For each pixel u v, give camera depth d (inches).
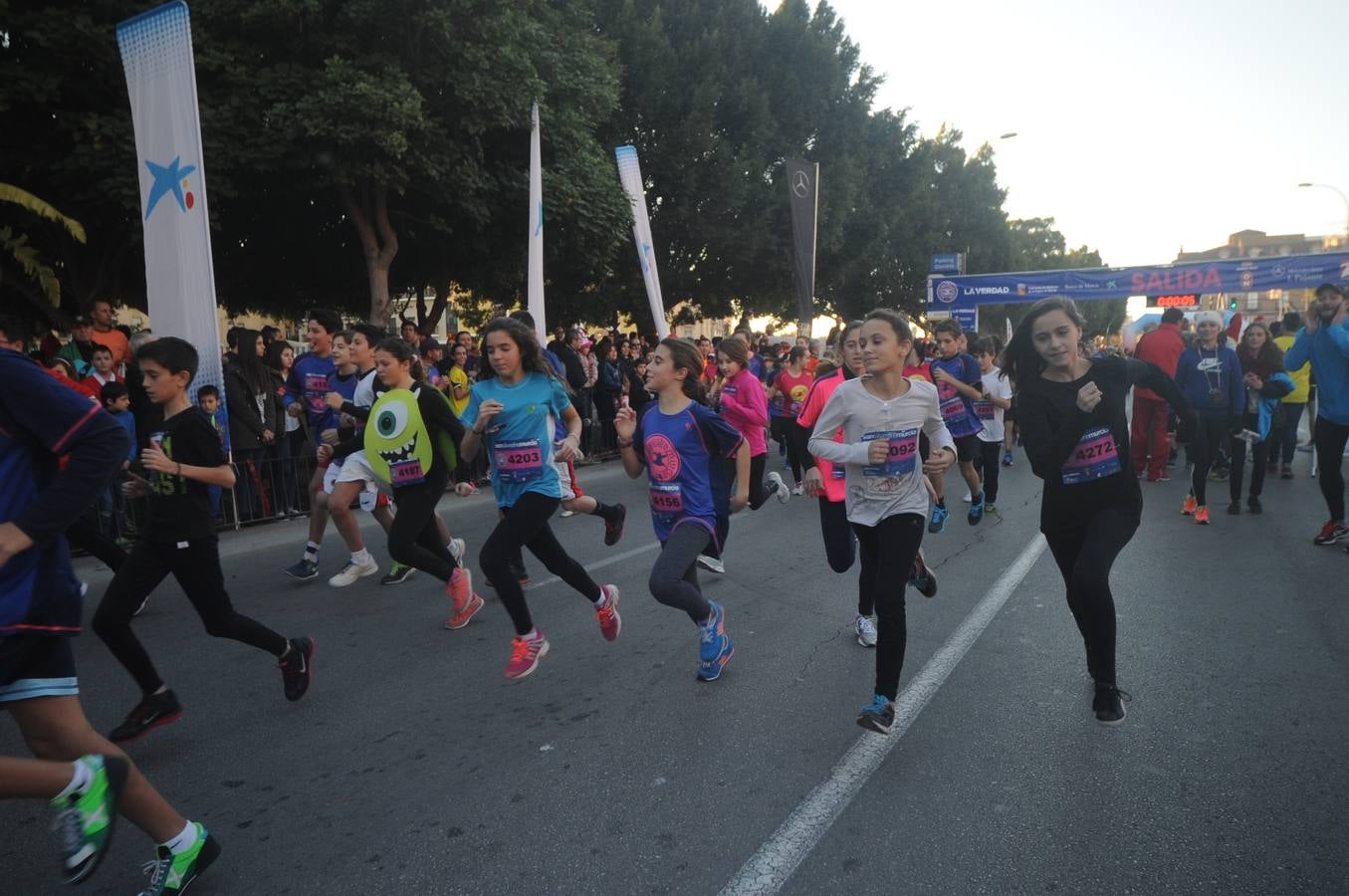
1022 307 1984.5
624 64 825.5
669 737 139.8
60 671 89.2
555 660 179.3
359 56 488.4
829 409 151.7
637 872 102.4
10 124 456.8
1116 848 104.6
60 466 89.4
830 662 172.7
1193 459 306.2
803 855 104.7
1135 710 145.5
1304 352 263.1
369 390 241.4
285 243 679.1
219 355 280.8
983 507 336.2
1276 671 162.2
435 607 222.2
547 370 179.0
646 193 878.4
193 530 141.5
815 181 645.9
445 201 561.0
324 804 122.0
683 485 162.4
